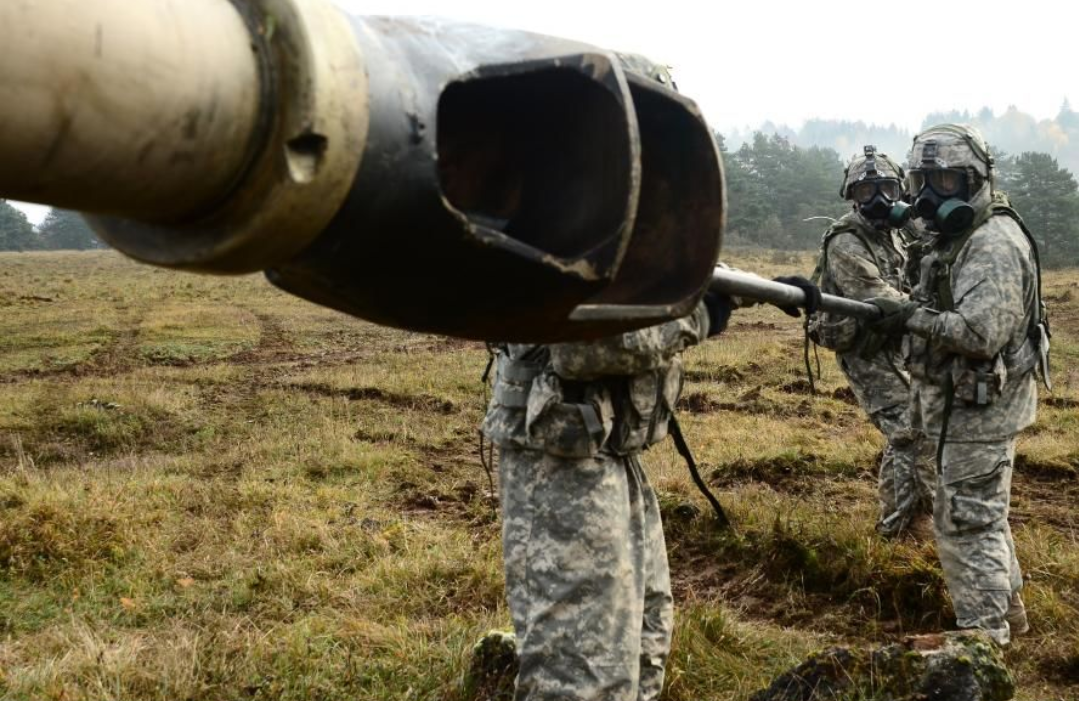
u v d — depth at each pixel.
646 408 2.77
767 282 2.70
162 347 17.03
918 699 3.17
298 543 5.62
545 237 1.42
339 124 1.03
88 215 1.19
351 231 1.14
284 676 3.81
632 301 1.61
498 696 3.56
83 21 0.84
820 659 3.37
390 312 1.30
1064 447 8.05
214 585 5.03
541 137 1.48
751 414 10.20
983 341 3.81
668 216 1.64
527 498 2.85
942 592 4.58
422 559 5.25
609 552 2.74
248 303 25.86
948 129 4.01
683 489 6.64
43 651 4.18
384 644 4.12
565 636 2.71
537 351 2.85
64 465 8.77
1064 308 19.12
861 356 3.88
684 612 4.35
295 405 11.07
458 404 11.02
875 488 7.04
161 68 0.90
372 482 7.55
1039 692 3.79
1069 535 5.81
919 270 4.20
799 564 5.06
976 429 4.01
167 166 0.96
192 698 3.65
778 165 69.88
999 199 4.05
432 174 1.15
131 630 4.47
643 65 2.30
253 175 1.02
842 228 5.75
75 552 5.35
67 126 0.85
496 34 1.33
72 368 14.93
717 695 3.69
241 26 1.01
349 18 1.14
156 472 7.80
